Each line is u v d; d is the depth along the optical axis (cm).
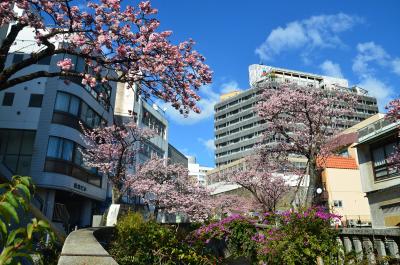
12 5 858
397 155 2012
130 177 2841
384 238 622
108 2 899
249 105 9925
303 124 1970
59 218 2409
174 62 917
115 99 3834
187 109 990
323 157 2189
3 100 2698
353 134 4238
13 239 207
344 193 3919
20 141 2634
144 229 649
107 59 923
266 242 722
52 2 891
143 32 918
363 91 8694
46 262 491
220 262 794
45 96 2700
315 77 10656
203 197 3438
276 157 2161
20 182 229
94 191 3111
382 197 2202
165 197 2980
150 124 4709
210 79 987
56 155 2600
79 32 903
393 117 1761
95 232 630
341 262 641
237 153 9925
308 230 665
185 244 674
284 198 3459
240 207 3941
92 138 2464
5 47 809
